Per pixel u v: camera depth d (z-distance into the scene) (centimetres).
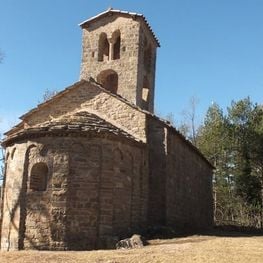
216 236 2092
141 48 2666
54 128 1858
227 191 4200
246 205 4078
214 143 4047
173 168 2253
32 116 2405
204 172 3103
